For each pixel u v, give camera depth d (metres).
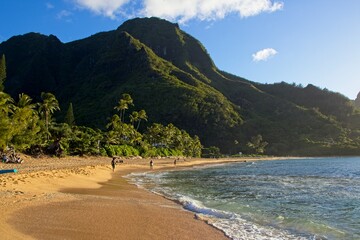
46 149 63.00
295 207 22.61
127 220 15.76
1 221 13.47
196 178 47.16
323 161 128.88
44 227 13.26
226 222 16.58
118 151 86.62
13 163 44.97
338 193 30.61
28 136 54.28
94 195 24.03
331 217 19.39
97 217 15.90
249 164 107.44
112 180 38.22
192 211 19.25
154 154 107.00
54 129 64.00
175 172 60.25
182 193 28.66
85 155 72.81
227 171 67.31
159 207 20.14
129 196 24.84
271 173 61.41
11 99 60.06
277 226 16.33
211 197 26.77
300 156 186.88
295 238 14.13
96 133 80.75
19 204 17.27
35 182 26.08
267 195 28.80
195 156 156.25
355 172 64.44
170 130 134.38
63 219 14.87
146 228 14.50
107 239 12.38
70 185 28.88
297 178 49.50
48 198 20.05
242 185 37.72
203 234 14.02
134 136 105.75
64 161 58.06
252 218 18.05
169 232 14.07
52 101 71.81
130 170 58.28
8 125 47.72
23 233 12.12
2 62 82.75
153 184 36.22
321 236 14.62
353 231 15.84
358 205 23.69
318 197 27.78
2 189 21.25
